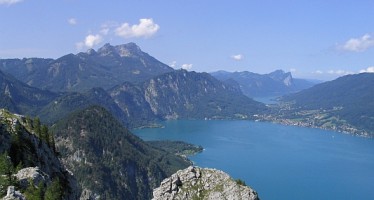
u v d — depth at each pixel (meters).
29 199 114.75
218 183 167.38
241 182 170.00
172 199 162.62
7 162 124.38
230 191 163.12
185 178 169.50
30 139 157.25
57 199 126.38
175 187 165.75
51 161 163.75
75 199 162.88
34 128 168.62
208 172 172.38
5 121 153.25
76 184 172.00
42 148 163.00
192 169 172.75
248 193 162.38
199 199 161.88
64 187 157.88
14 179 120.69
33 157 150.62
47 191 122.00
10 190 108.44
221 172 172.62
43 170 151.50
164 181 167.62
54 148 178.12
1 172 120.81
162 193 164.75
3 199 105.62
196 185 167.12
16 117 164.75
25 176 125.25
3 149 139.88
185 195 163.62
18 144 147.12
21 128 155.62
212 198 161.75
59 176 160.88
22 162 143.25
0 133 143.50
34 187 122.19
